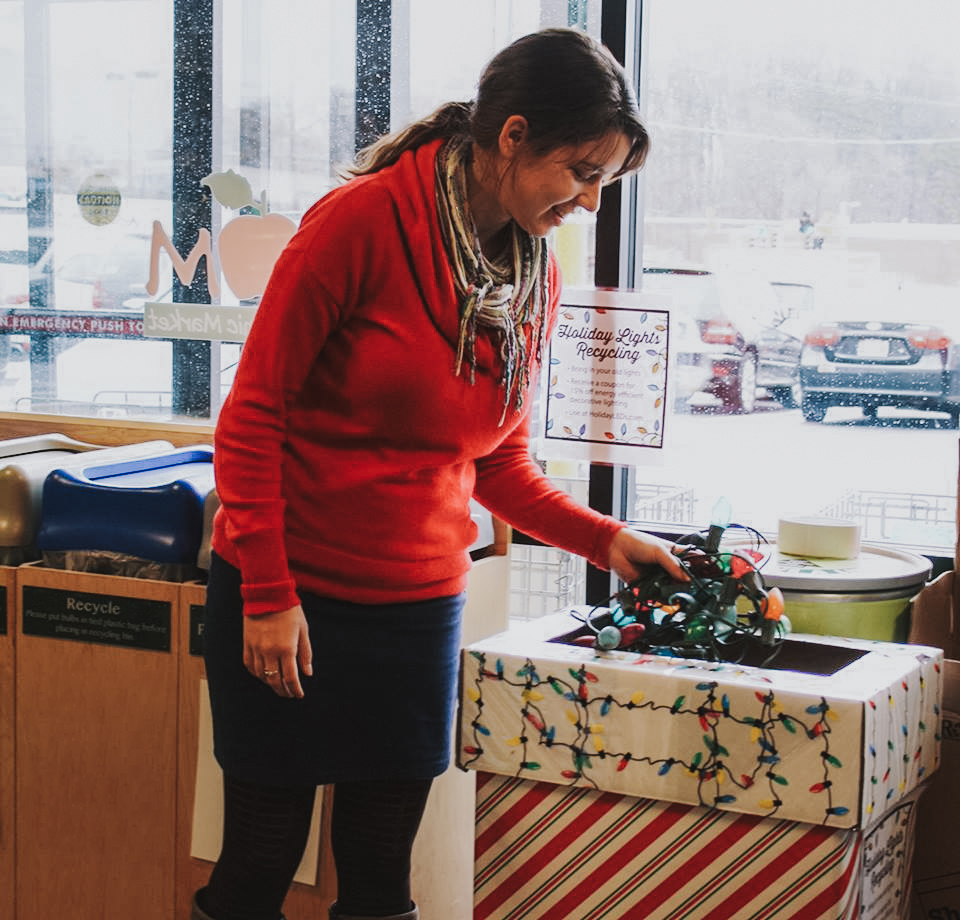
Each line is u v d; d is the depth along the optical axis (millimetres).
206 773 1999
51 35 2670
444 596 1637
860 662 1627
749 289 2324
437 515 1603
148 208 2645
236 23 2557
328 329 1488
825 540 2037
